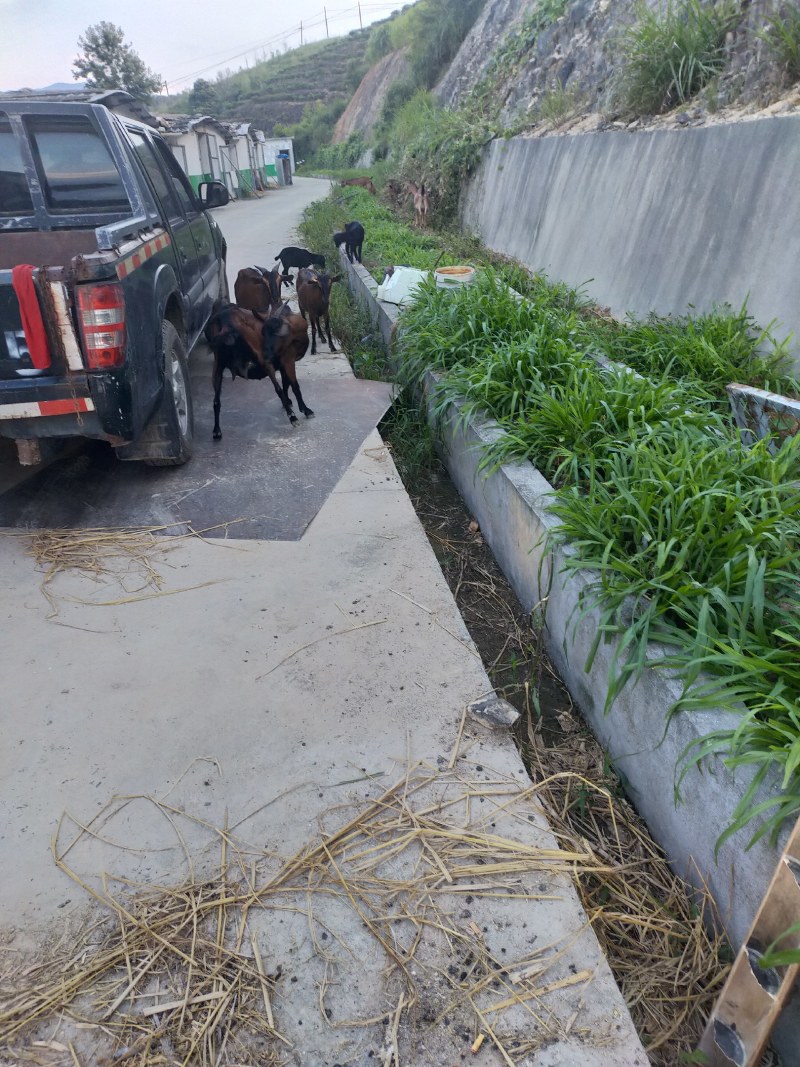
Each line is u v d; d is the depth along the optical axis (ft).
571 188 31.99
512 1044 6.01
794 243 17.19
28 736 9.14
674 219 22.50
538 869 7.48
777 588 8.64
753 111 21.07
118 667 10.31
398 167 74.64
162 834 7.88
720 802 6.88
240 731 9.18
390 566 12.65
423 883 7.34
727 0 25.73
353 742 9.01
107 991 6.48
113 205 17.30
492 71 58.65
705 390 15.67
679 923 7.30
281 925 6.98
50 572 12.47
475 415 15.19
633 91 28.25
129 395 12.55
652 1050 6.37
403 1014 6.24
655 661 7.92
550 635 11.16
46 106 15.88
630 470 11.43
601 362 17.21
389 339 23.81
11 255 17.37
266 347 17.24
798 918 4.82
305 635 10.92
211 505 14.69
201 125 95.81
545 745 9.71
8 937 6.89
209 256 23.31
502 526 13.32
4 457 16.69
